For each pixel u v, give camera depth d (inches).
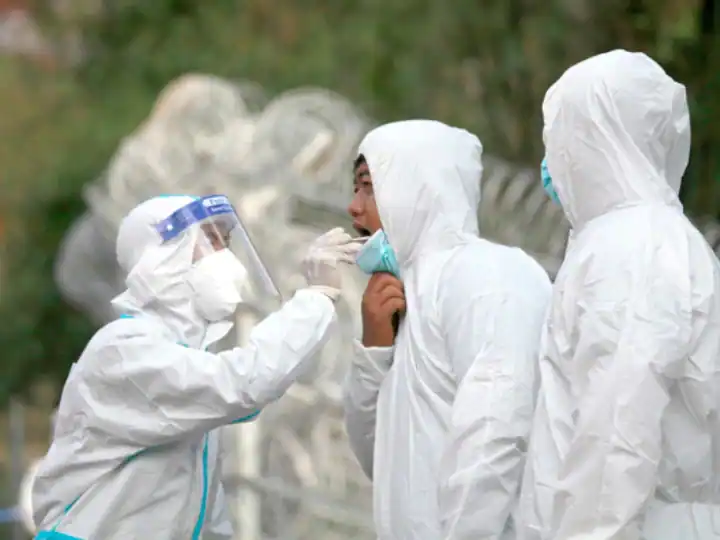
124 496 488.4
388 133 507.2
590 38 1079.6
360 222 520.1
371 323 507.5
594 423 394.0
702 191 919.0
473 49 1179.9
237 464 852.6
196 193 897.5
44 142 1632.6
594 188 434.6
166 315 501.0
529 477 424.5
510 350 451.5
